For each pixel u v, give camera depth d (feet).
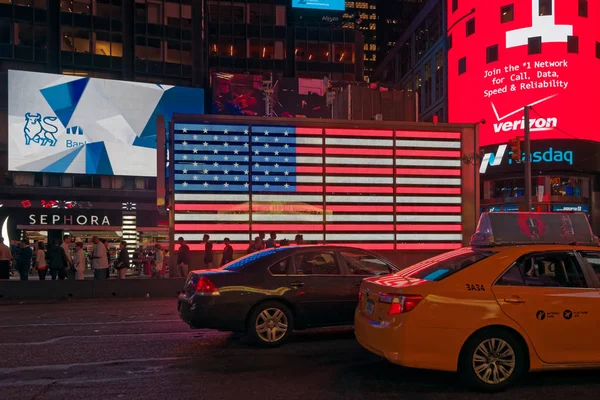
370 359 20.94
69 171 131.13
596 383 17.30
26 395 16.19
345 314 24.41
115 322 31.14
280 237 58.29
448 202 61.62
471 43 153.89
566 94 137.39
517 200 144.56
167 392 16.46
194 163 57.31
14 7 137.80
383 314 16.78
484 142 147.02
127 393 16.37
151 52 149.69
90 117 134.00
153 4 151.43
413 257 60.39
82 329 28.55
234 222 57.52
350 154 60.18
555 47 138.62
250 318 23.07
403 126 61.36
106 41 145.89
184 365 20.02
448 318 15.97
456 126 62.39
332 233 59.26
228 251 52.60
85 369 19.45
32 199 132.26
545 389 16.63
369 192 60.18
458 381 17.61
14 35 137.28
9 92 127.85
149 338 25.70
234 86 135.64
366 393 16.26
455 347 15.96
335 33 180.04
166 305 40.70
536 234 18.76
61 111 131.54
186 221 56.65
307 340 25.04
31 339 25.55
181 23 154.20
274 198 58.49
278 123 59.16
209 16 171.12
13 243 85.92
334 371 19.02
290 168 59.06
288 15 219.61
